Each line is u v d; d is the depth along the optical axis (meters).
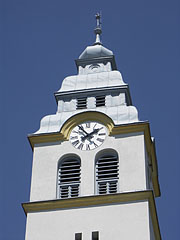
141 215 88.81
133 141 94.31
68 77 102.19
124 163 92.88
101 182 92.44
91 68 104.44
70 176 93.62
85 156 94.12
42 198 92.00
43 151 95.44
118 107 97.44
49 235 89.19
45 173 93.75
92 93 99.94
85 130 95.69
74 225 89.31
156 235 93.12
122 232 88.06
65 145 95.38
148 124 94.75
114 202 90.00
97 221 89.12
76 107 99.31
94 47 105.81
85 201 90.31
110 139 94.81
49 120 97.50
